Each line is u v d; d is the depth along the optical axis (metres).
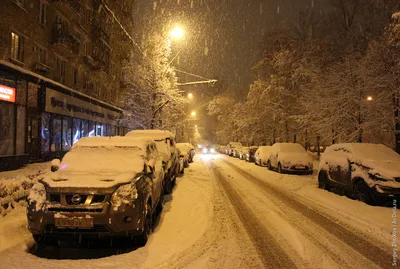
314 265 4.85
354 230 6.83
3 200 7.13
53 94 19.94
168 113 26.59
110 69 34.34
